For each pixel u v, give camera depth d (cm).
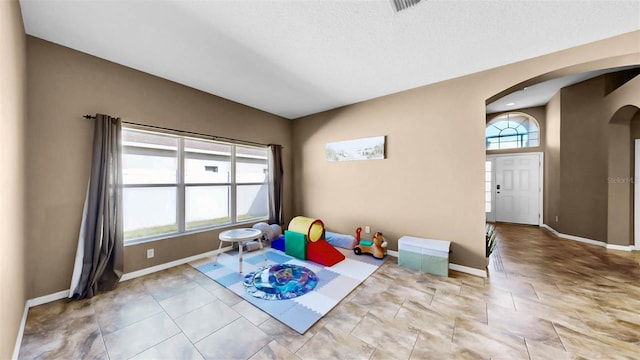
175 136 310
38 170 212
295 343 163
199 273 281
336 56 245
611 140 381
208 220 360
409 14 183
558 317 191
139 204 294
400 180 339
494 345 161
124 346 161
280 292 234
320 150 436
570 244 401
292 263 315
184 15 184
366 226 376
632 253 353
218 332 175
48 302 215
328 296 227
